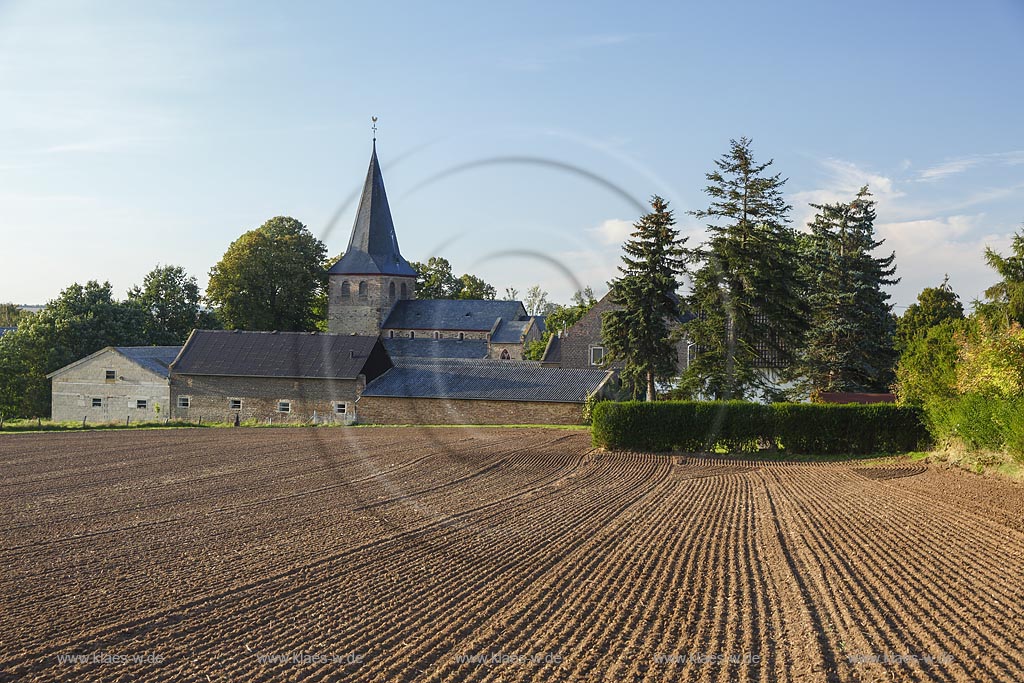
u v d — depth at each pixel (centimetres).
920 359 3225
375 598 1066
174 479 2261
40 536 1498
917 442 3153
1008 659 844
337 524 1603
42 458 2722
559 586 1123
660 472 2564
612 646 876
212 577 1184
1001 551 1362
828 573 1207
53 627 959
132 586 1138
